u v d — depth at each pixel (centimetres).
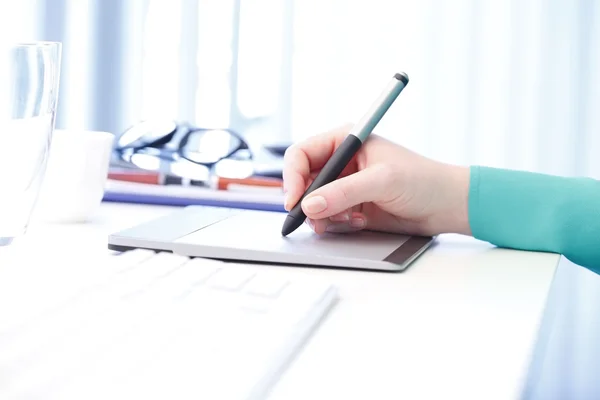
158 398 28
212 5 174
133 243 57
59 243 61
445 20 167
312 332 40
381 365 35
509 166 167
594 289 162
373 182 64
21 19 172
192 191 81
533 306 47
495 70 166
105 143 70
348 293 49
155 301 38
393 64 169
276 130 175
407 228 70
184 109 176
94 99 175
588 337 163
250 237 62
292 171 71
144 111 176
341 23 170
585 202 68
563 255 68
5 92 52
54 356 30
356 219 69
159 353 32
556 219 67
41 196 69
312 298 42
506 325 42
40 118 54
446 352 37
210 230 64
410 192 66
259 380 31
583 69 162
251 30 174
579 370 163
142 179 83
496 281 54
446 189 68
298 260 57
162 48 175
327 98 173
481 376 34
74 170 69
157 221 66
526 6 164
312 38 172
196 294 40
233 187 83
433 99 169
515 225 68
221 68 175
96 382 28
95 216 74
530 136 166
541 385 163
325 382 33
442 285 52
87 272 42
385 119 170
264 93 175
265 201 79
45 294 37
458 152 169
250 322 37
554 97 164
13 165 54
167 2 174
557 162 165
